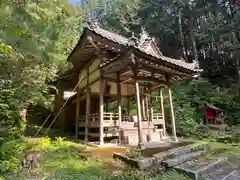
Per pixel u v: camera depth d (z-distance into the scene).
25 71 6.84
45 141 7.98
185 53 28.03
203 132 12.55
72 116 14.36
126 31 25.80
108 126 9.34
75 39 11.72
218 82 21.83
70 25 9.53
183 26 26.88
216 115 15.54
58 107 14.27
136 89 7.99
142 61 7.56
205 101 16.92
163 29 25.58
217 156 6.95
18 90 6.34
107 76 9.74
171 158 6.06
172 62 8.28
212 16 25.11
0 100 4.76
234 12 22.73
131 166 5.33
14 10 5.44
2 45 3.18
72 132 13.54
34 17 6.21
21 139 7.15
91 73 10.98
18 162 4.88
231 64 25.64
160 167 5.38
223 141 10.47
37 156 5.11
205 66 25.61
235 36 21.52
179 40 27.95
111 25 26.88
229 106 17.02
